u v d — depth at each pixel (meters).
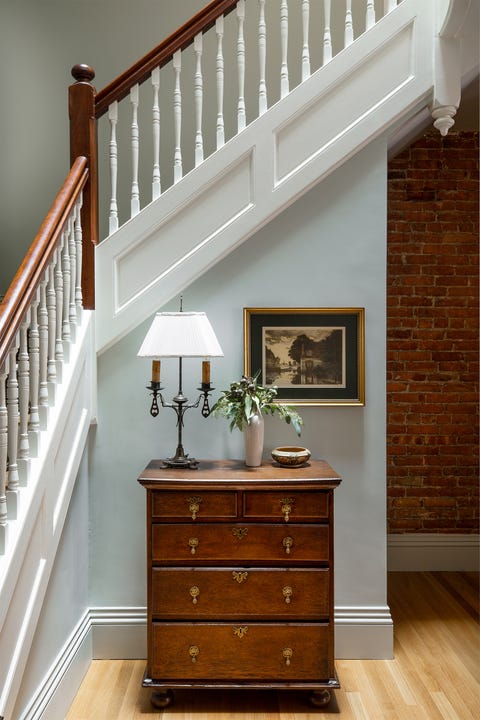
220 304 2.76
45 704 1.99
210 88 3.63
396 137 2.92
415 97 2.70
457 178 3.74
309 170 2.71
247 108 3.63
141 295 2.69
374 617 2.71
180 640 2.30
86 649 2.60
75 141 2.61
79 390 2.46
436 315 3.74
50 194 3.74
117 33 3.72
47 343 2.11
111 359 2.75
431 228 3.74
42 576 1.93
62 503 2.18
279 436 2.77
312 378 2.76
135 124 2.71
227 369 2.77
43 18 3.73
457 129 3.71
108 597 2.75
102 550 2.75
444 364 3.75
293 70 3.61
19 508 1.77
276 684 2.30
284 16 2.72
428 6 2.71
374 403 2.76
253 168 2.71
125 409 2.75
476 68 2.71
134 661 2.71
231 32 3.62
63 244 2.32
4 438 1.67
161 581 2.31
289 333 2.76
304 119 2.72
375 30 2.72
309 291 2.76
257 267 2.76
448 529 3.76
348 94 2.72
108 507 2.75
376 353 2.76
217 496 2.32
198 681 2.31
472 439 3.74
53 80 3.73
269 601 2.31
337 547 2.75
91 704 2.33
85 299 2.62
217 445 2.77
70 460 2.31
